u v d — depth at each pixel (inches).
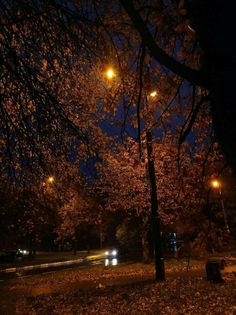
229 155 130.2
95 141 358.6
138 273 965.2
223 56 129.9
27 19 269.3
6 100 307.7
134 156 933.2
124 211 1323.8
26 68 289.6
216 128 133.6
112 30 246.5
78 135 322.0
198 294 578.2
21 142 326.3
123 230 1496.1
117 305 560.4
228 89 128.8
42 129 317.7
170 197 914.7
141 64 191.0
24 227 1553.9
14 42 295.4
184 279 738.2
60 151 343.9
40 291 799.7
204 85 138.9
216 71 131.4
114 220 1472.7
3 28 273.3
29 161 354.6
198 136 277.0
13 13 269.4
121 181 1084.5
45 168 361.7
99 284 813.9
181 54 203.5
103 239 2218.3
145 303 552.4
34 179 421.4
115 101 276.7
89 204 1246.9
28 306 634.2
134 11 146.7
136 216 1248.2
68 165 399.9
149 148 582.6
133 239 1510.8
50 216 1357.0
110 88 285.6
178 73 141.6
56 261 1868.8
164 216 935.7
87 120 354.9
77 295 689.6
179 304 527.2
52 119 309.4
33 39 287.3
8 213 1412.4
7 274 1310.3
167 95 256.8
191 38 201.8
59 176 492.1
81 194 1181.1
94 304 584.4
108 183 1119.0
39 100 301.0
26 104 309.4
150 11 188.7
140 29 145.7
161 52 142.9
